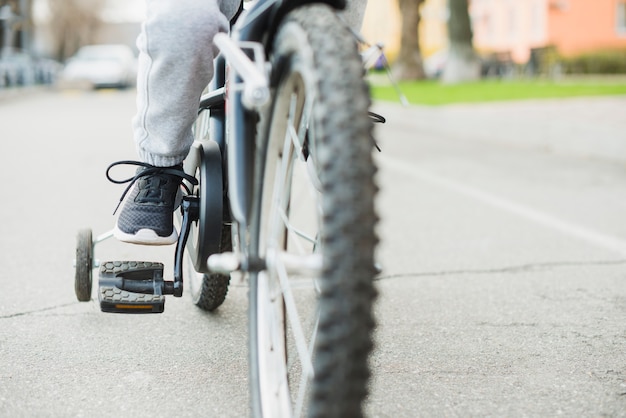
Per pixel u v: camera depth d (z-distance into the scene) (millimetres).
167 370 2639
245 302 3420
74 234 4758
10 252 4309
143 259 4105
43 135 10961
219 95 2381
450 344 2908
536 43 38156
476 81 24656
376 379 2555
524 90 17266
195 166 2455
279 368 1896
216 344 2900
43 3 62594
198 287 3188
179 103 2270
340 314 1408
